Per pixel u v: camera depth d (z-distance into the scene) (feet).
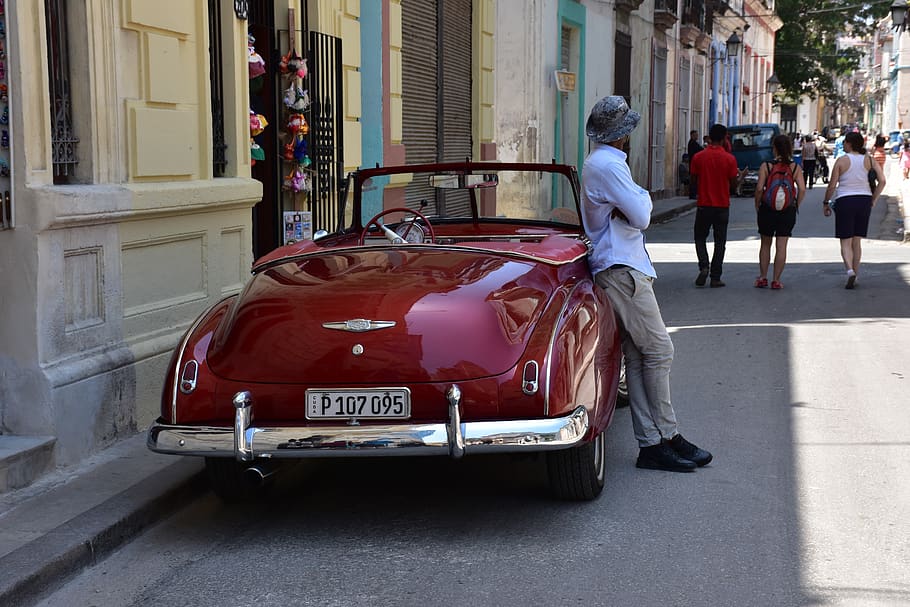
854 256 39.47
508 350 14.47
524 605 12.69
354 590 13.30
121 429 19.42
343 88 31.35
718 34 133.49
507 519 15.85
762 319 33.35
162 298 21.13
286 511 16.56
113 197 18.81
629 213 17.21
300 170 28.14
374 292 15.24
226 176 24.16
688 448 18.35
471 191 21.31
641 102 89.20
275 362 14.58
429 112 42.50
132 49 20.11
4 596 12.62
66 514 15.30
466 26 46.80
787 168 39.29
